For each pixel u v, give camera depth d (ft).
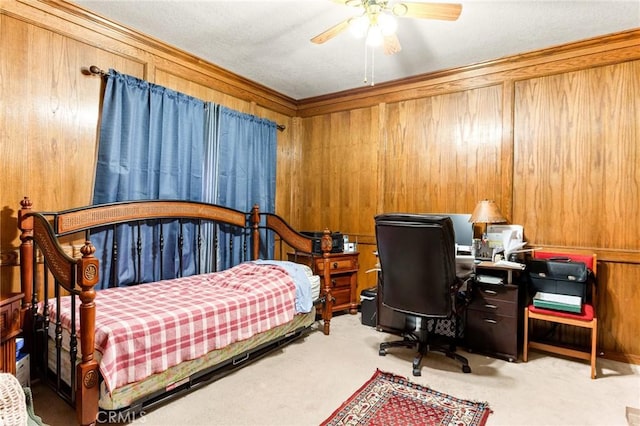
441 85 11.91
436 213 12.06
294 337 9.97
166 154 9.90
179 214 10.06
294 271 10.03
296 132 15.29
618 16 8.15
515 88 10.63
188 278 9.79
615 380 7.93
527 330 8.87
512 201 10.64
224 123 11.75
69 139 8.22
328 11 8.25
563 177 9.93
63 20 8.04
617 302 9.17
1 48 7.15
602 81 9.39
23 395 4.22
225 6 8.05
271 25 8.89
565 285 8.89
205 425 6.06
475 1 7.55
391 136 13.03
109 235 8.78
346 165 14.17
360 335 10.68
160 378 6.42
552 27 8.71
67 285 5.94
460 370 8.37
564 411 6.63
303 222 15.33
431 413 6.49
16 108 7.39
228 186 11.90
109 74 8.66
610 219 9.32
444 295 7.86
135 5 8.05
